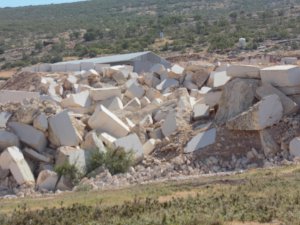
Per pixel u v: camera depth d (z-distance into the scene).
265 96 24.77
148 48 79.12
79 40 102.75
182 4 161.00
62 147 25.14
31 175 24.23
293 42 69.50
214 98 26.86
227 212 13.14
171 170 23.27
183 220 12.40
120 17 144.88
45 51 92.00
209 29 92.31
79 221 13.48
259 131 23.88
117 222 12.92
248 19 103.44
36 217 14.23
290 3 138.38
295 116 24.55
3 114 26.91
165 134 26.09
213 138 24.48
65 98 31.16
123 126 26.61
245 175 19.64
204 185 17.94
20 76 40.56
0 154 25.44
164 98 30.69
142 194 17.16
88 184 22.16
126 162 24.09
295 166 20.78
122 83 35.41
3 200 20.11
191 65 34.31
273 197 14.57
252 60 48.91
